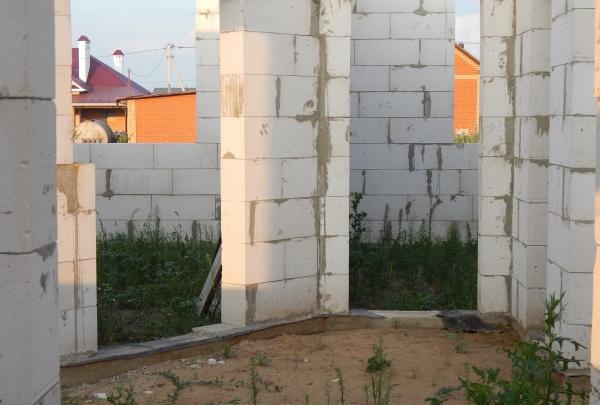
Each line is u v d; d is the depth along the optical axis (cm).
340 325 838
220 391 636
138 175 1217
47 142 382
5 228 364
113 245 1130
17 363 368
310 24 810
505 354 753
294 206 806
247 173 765
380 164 1229
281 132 790
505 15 813
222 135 774
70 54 632
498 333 819
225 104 771
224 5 765
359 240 1163
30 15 361
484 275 834
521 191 786
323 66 821
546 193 753
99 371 667
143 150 1216
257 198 775
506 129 822
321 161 827
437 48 1216
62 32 625
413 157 1227
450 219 1233
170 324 803
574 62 611
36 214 371
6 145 363
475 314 840
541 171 753
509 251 829
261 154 775
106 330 752
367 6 1215
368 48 1218
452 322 830
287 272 805
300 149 809
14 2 358
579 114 610
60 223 638
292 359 728
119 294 905
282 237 798
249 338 773
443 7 1210
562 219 635
